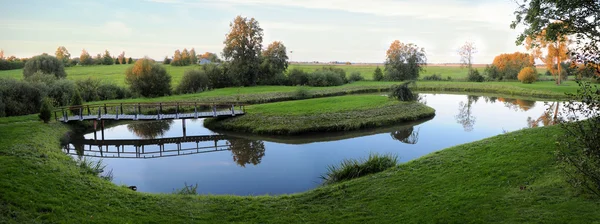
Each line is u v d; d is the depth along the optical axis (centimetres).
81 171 1402
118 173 1738
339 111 3050
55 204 1047
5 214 943
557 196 941
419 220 930
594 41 714
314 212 1051
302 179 1625
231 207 1103
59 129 2383
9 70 7062
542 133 1522
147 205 1105
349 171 1435
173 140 2505
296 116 2861
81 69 8194
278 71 6631
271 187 1529
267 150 2158
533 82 6197
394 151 2072
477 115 3347
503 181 1105
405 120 3027
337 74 6756
